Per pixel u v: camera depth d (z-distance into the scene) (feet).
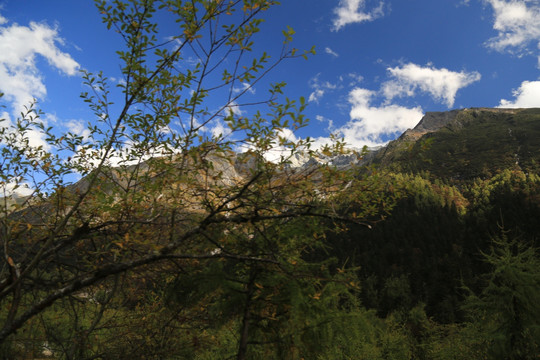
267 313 10.61
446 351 33.06
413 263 216.33
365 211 8.45
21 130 10.46
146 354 11.93
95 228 9.01
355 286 9.25
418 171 575.38
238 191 8.79
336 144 8.20
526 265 24.72
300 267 10.24
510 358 23.71
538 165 474.90
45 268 9.66
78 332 10.50
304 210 8.89
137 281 12.44
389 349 36.45
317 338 9.58
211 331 13.42
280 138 7.96
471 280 162.71
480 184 487.20
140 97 9.34
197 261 9.75
